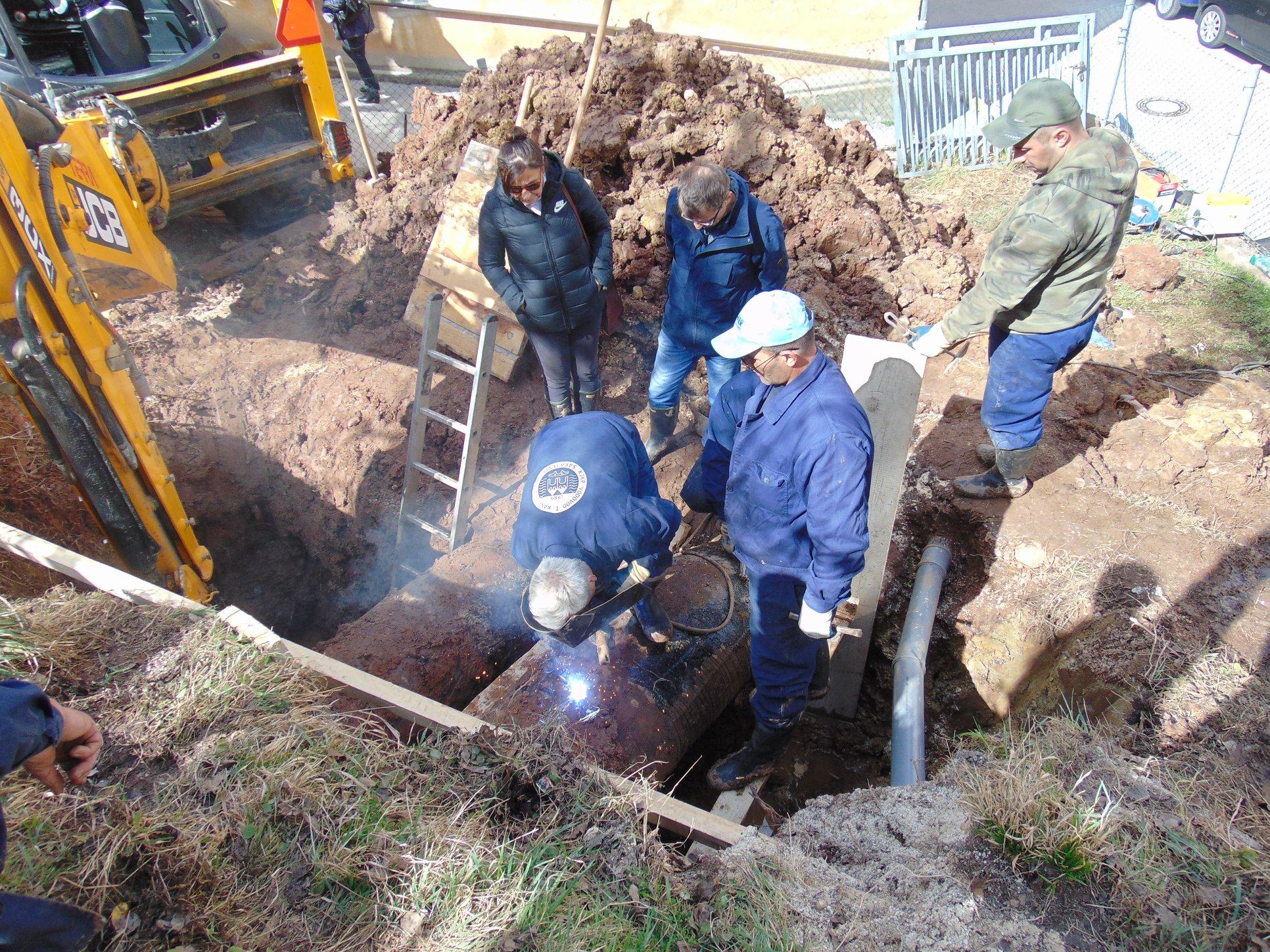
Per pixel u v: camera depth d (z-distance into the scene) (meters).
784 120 6.15
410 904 2.10
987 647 3.84
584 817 2.31
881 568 3.70
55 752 1.89
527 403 5.39
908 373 3.29
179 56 6.53
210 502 5.59
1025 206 3.22
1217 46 10.30
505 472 5.14
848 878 2.26
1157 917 2.12
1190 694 3.05
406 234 6.17
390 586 5.27
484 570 4.28
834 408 2.62
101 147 3.79
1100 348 5.09
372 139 9.52
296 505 5.63
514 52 6.11
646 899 2.14
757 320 2.52
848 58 10.25
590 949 2.02
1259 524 3.80
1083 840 2.26
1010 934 2.09
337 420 5.41
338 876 2.13
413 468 4.95
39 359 3.28
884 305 5.56
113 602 2.75
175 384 5.66
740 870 2.24
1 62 5.42
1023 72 8.28
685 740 3.48
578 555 2.86
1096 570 3.71
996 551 3.96
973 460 4.45
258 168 6.20
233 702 2.46
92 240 3.64
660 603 3.65
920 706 3.27
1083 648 3.39
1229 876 2.21
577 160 5.70
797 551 2.89
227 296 6.26
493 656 4.02
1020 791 2.35
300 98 6.52
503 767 2.41
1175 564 3.66
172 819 2.18
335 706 2.75
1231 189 7.32
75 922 1.87
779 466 2.71
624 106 5.76
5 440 4.20
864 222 5.55
